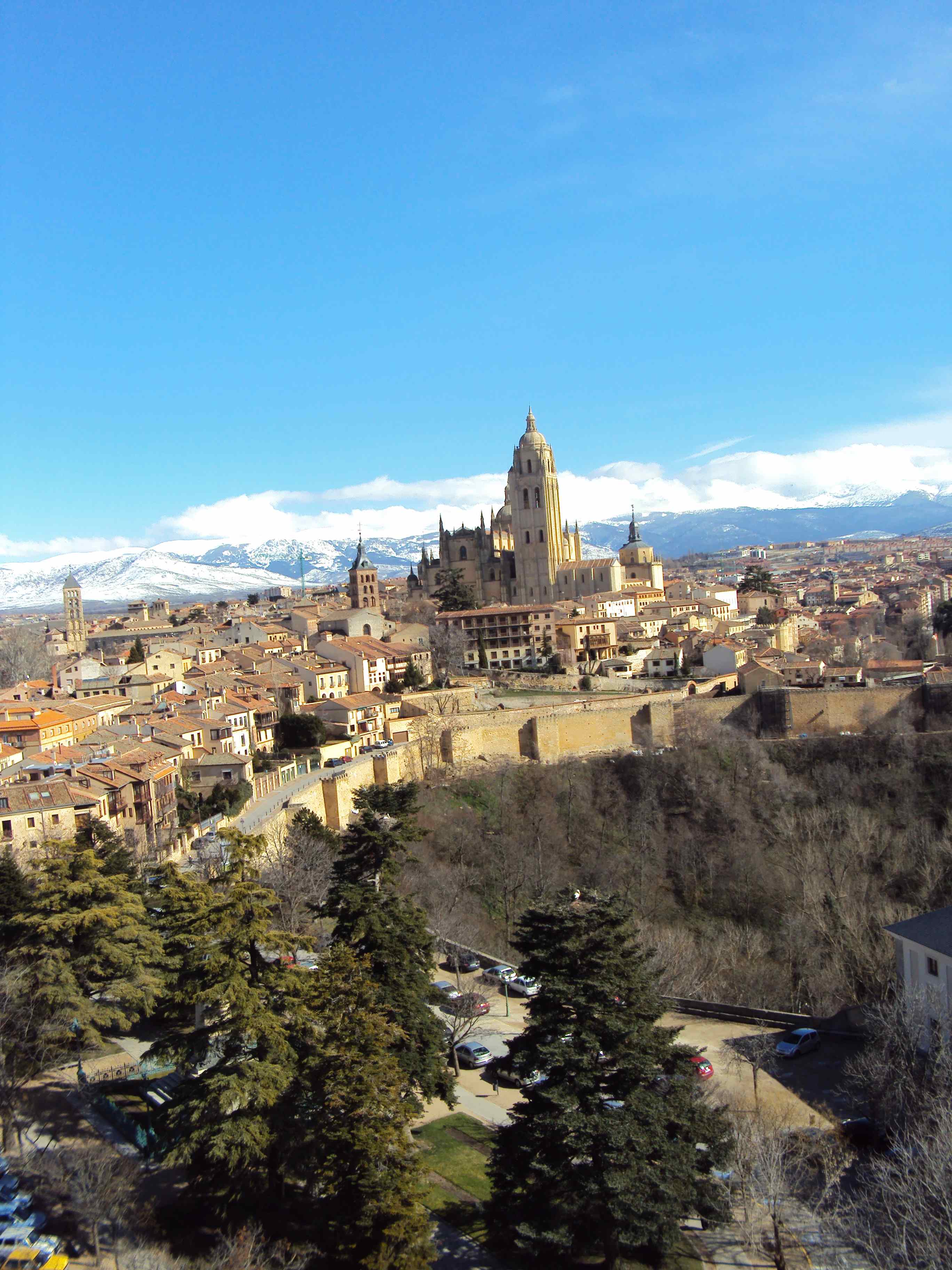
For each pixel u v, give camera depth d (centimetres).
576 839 14012
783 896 12031
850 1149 5447
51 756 11112
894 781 14450
